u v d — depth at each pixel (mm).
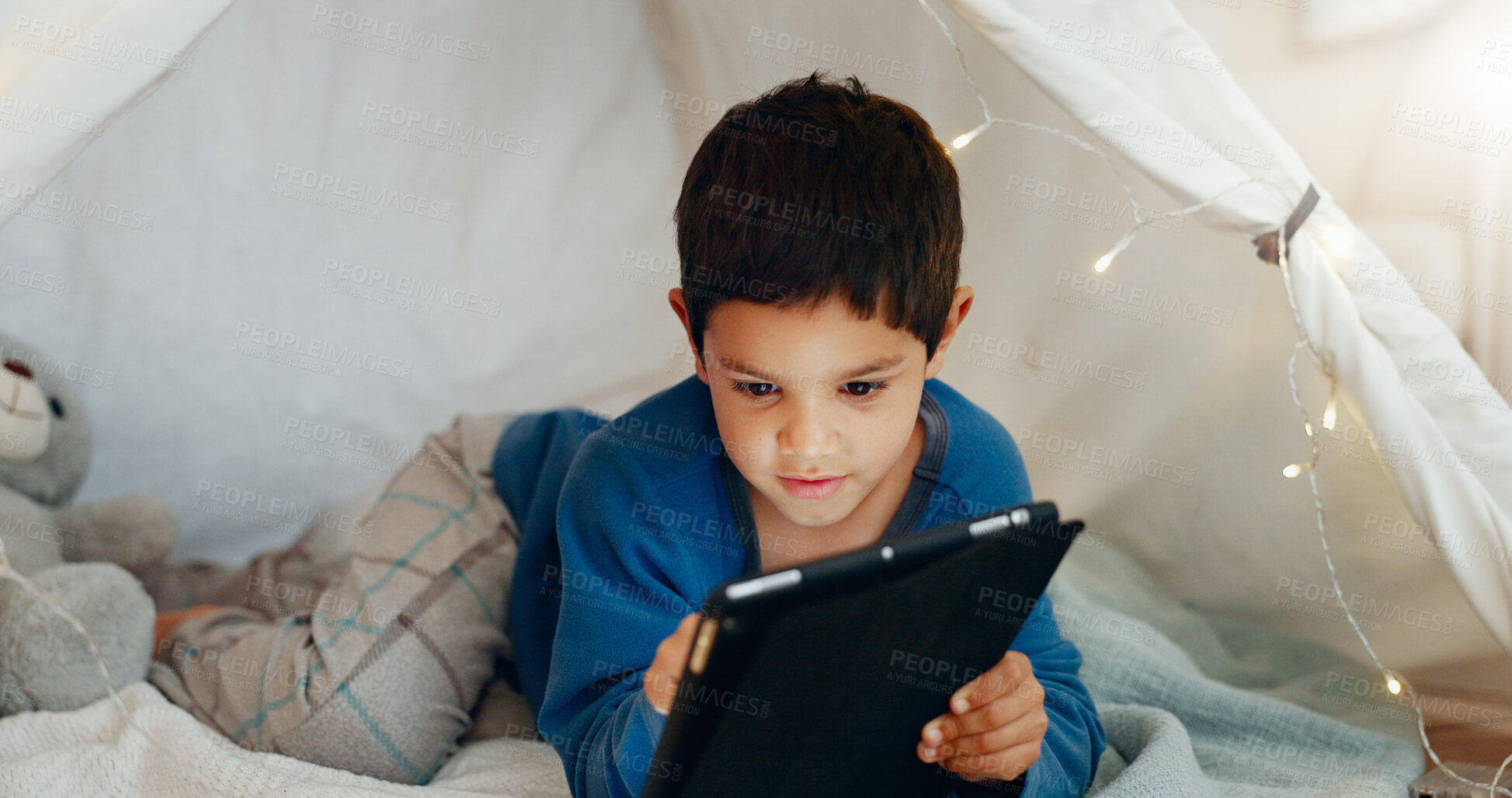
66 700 1079
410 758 1073
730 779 714
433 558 1166
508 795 1010
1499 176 1235
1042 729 834
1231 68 1316
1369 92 1279
